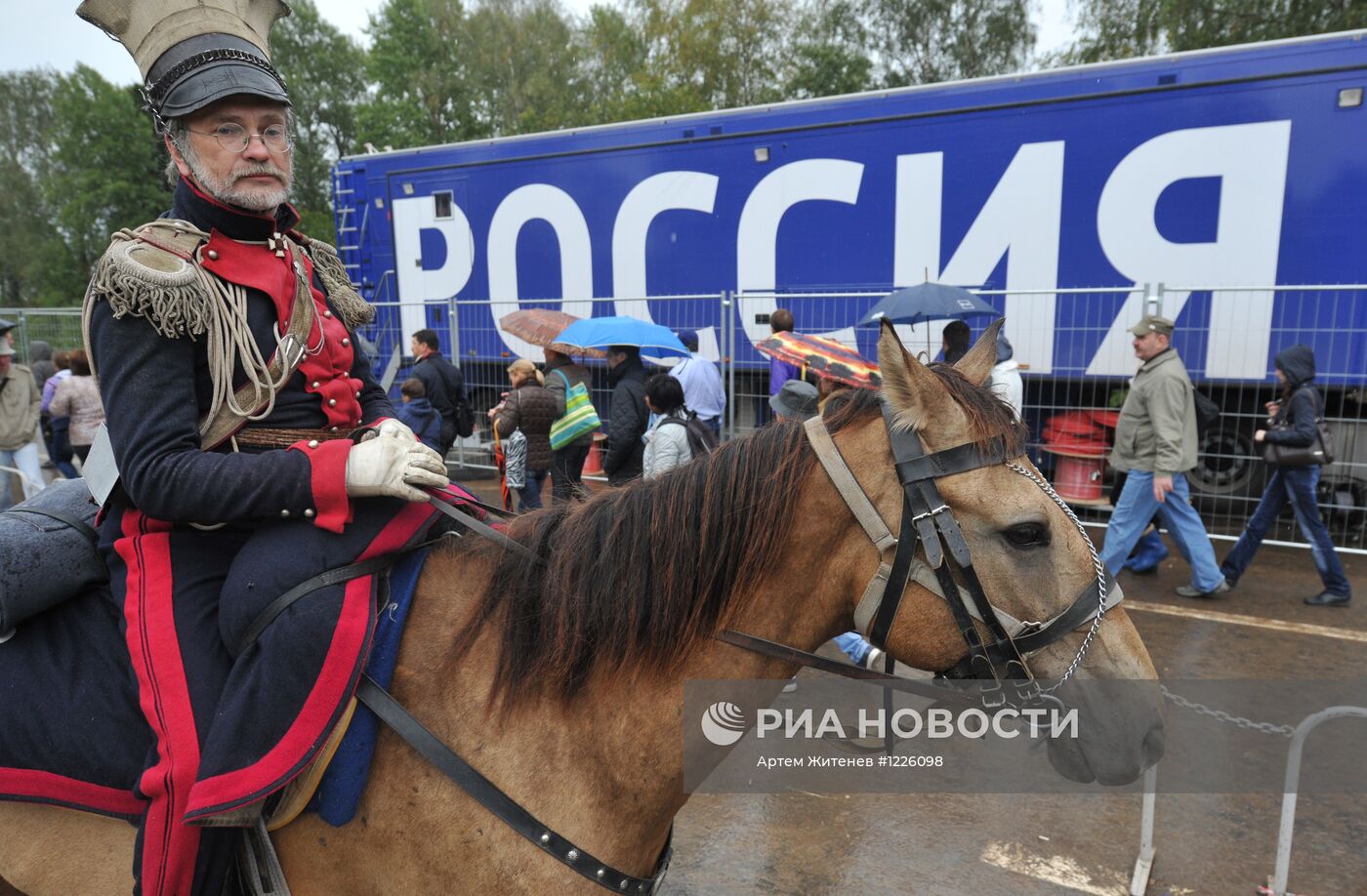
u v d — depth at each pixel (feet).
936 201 25.11
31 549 4.88
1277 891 9.00
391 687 4.68
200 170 4.53
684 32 94.38
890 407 4.59
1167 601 18.22
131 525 4.85
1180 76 21.75
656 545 4.79
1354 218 20.38
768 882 9.46
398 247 36.83
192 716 4.43
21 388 23.50
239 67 4.44
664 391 16.02
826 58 90.74
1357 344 20.42
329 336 5.01
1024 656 4.51
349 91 138.21
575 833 4.55
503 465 21.63
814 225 27.12
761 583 4.81
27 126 153.07
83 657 4.99
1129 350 22.95
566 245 32.14
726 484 4.84
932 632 4.57
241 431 4.70
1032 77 23.44
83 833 5.03
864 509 4.59
